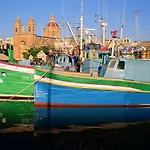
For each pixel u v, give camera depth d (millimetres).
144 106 23094
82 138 15508
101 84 22281
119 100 22578
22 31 150625
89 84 22188
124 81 22562
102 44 33438
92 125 18203
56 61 37156
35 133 16266
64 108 22234
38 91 22109
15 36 145375
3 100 22078
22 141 15102
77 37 37156
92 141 15242
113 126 18078
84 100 22219
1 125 17688
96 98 22297
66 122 18734
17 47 144500
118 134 16406
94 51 30312
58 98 22078
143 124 18922
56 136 15922
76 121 18906
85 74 22516
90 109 22328
